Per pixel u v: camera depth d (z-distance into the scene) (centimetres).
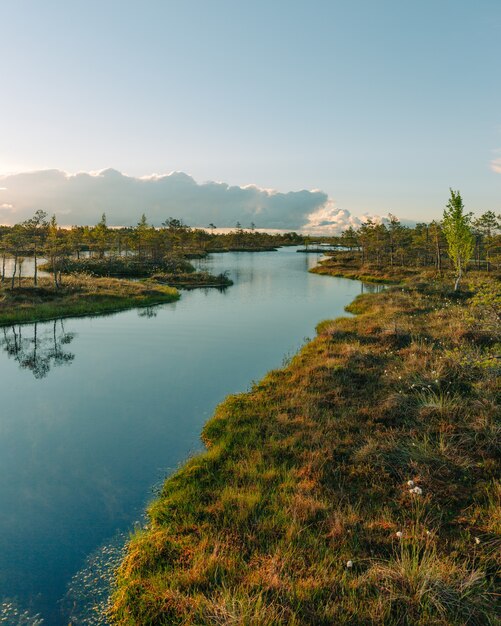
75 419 1388
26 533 818
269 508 765
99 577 697
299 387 1452
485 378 1237
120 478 1016
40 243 5697
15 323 3064
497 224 6538
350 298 4412
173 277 6053
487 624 497
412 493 752
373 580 564
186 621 519
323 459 921
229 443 1084
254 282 6075
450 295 3422
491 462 845
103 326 2980
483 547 627
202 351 2292
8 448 1186
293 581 573
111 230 11312
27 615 620
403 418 1098
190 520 757
